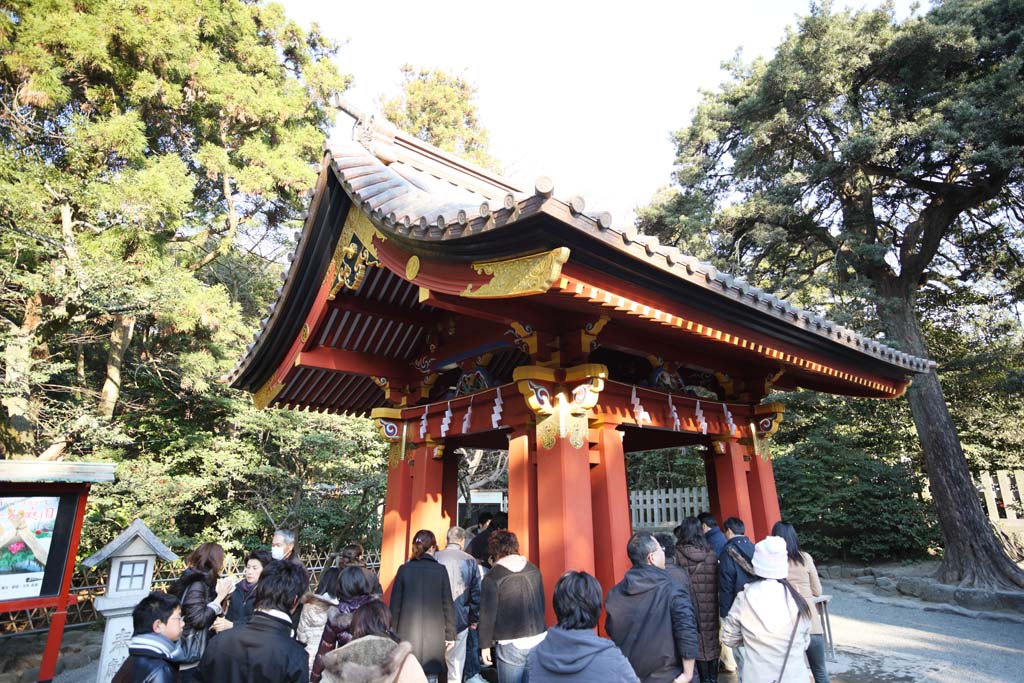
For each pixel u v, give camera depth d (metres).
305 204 16.89
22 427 10.92
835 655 7.37
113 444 12.84
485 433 8.17
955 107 11.91
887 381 7.70
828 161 13.68
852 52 13.48
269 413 13.80
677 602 3.42
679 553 5.10
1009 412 15.25
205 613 3.81
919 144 12.62
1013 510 13.31
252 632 2.82
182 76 13.83
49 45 11.09
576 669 2.59
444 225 4.13
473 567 5.30
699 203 16.11
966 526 11.64
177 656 3.24
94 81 12.83
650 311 4.46
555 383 5.33
